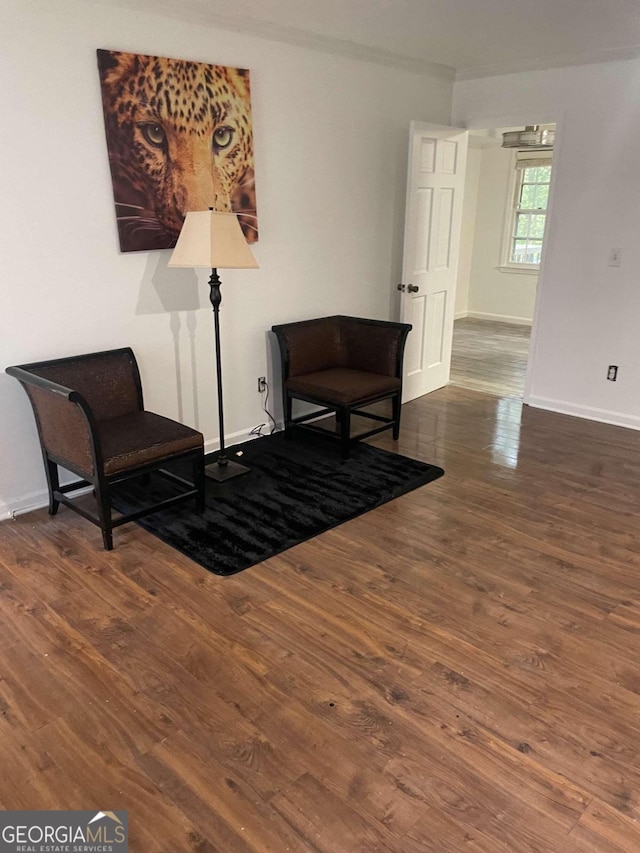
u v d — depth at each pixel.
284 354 3.80
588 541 2.81
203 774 1.67
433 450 3.83
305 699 1.92
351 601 2.38
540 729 1.82
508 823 1.54
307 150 3.77
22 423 2.93
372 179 4.24
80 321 2.99
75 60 2.71
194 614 2.30
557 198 4.25
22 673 2.02
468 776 1.67
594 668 2.05
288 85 3.56
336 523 2.94
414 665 2.06
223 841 1.50
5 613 2.30
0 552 2.69
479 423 4.31
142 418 3.03
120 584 2.47
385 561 2.64
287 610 2.33
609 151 3.96
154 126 3.02
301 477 3.43
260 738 1.78
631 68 3.76
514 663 2.07
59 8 2.62
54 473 2.93
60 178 2.78
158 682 1.99
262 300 3.79
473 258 8.20
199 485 2.97
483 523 2.96
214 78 3.19
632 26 3.32
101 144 2.87
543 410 4.59
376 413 4.54
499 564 2.62
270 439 4.00
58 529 2.88
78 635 2.19
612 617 2.30
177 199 3.19
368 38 3.62
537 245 7.68
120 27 2.83
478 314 8.34
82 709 1.88
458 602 2.38
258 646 2.14
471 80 4.48
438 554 2.70
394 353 3.81
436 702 1.91
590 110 3.98
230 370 3.73
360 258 4.34
